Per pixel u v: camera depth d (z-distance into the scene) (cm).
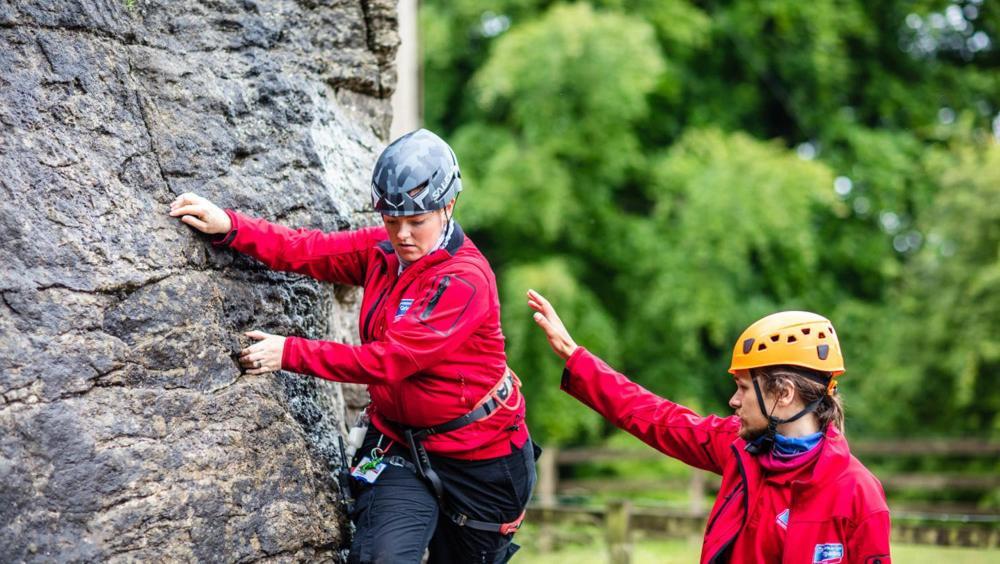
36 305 384
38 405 378
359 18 553
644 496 1928
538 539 1183
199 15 477
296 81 507
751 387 410
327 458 470
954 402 1794
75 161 407
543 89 1736
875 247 2041
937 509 1577
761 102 2114
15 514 367
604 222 1864
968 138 1914
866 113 2130
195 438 415
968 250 1761
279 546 431
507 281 1741
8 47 400
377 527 428
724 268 1808
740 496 414
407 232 420
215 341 430
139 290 411
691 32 1911
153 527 395
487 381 438
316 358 414
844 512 393
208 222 434
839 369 411
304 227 484
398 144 420
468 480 444
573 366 464
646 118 1948
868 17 2106
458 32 1888
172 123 447
